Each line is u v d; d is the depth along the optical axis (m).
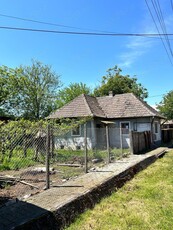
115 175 7.30
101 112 20.75
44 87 32.09
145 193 6.22
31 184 6.68
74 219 4.68
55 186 6.31
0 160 6.69
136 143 14.31
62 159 11.23
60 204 4.74
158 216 4.68
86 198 5.42
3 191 6.11
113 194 6.29
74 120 17.50
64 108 20.45
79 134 17.88
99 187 6.14
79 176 7.50
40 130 7.49
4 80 24.89
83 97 21.09
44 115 32.34
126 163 9.66
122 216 4.73
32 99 30.86
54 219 4.37
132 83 45.16
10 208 4.61
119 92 41.19
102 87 42.75
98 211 5.06
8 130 6.34
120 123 20.25
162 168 9.75
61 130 12.38
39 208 4.55
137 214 4.78
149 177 8.25
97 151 13.32
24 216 4.17
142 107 19.94
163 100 31.53
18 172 7.98
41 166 8.95
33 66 31.16
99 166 9.36
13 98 27.34
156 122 21.67
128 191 6.57
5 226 3.78
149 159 11.59
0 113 25.78
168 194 6.10
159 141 22.27
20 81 27.81
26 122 9.16
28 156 7.98
